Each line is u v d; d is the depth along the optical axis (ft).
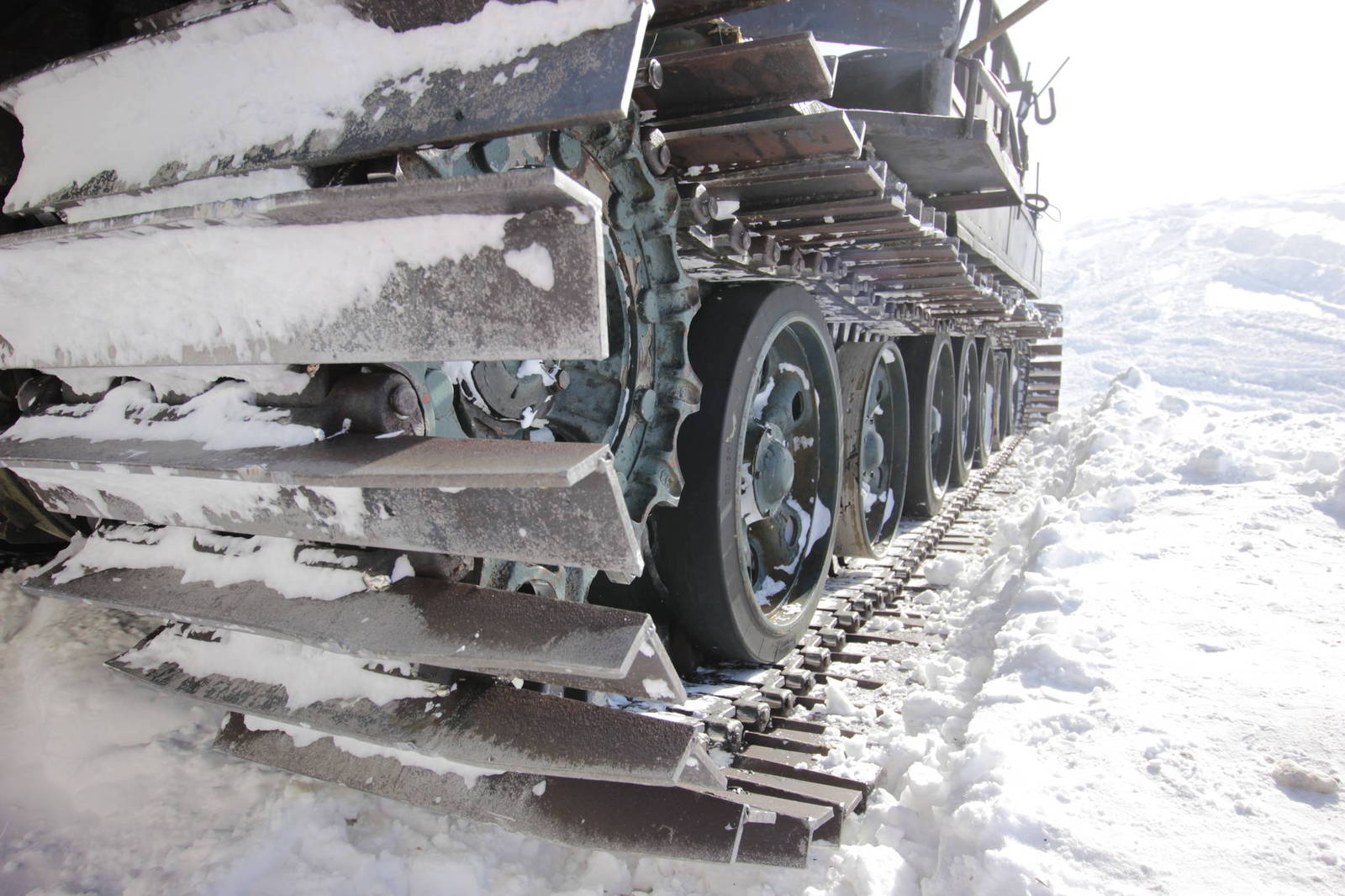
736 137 9.05
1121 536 12.73
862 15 12.51
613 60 5.14
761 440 12.97
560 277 4.84
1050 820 6.67
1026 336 37.40
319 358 5.84
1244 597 9.96
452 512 5.96
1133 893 6.00
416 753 7.50
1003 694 8.67
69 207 7.29
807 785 8.96
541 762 6.57
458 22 5.84
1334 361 85.71
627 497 9.18
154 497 7.18
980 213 19.34
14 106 7.91
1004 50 21.20
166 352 6.59
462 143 5.80
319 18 6.35
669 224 9.00
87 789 7.89
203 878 6.95
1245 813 6.63
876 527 20.44
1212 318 105.50
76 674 9.05
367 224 5.40
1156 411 21.39
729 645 11.62
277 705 7.40
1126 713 7.97
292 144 6.18
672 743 6.53
